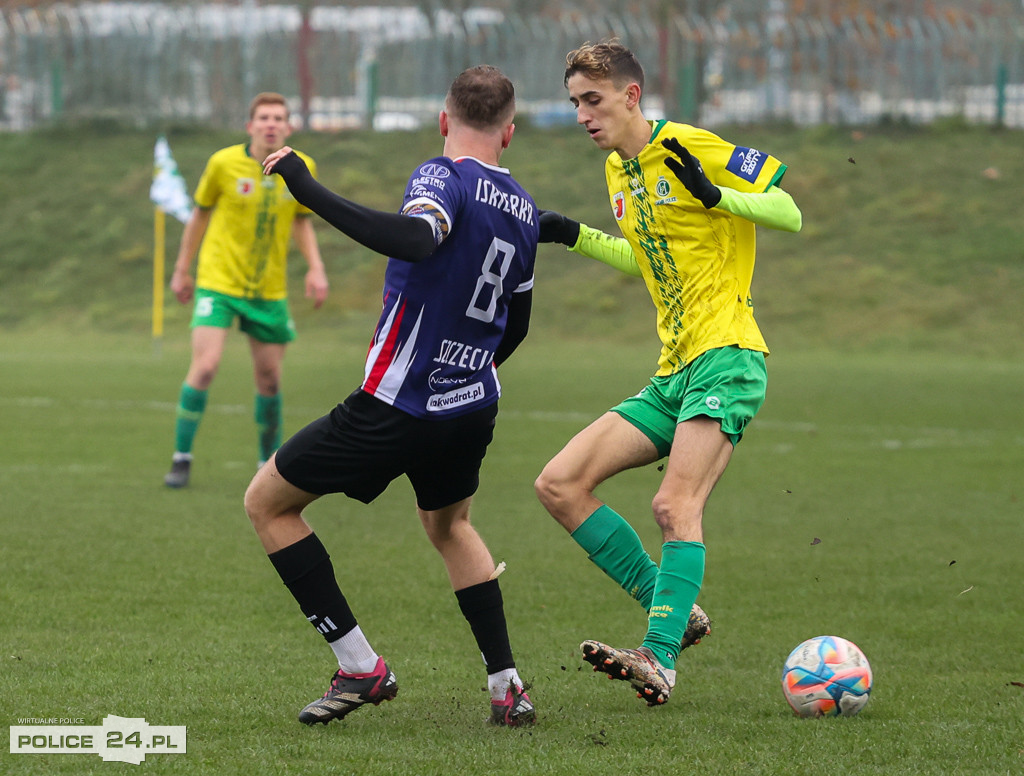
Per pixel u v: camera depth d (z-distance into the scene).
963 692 16.73
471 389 15.17
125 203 105.06
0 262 98.56
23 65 118.88
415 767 13.02
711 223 17.53
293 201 35.34
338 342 84.75
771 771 13.07
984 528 30.09
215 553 25.72
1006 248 94.19
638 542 18.03
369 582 23.80
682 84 116.00
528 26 118.31
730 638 20.08
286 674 17.11
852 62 116.00
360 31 121.00
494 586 15.70
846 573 25.03
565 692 16.91
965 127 111.88
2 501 31.38
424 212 14.15
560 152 109.69
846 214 100.06
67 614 20.39
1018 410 55.84
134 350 81.00
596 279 94.31
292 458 15.05
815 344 83.69
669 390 17.97
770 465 40.56
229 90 120.62
